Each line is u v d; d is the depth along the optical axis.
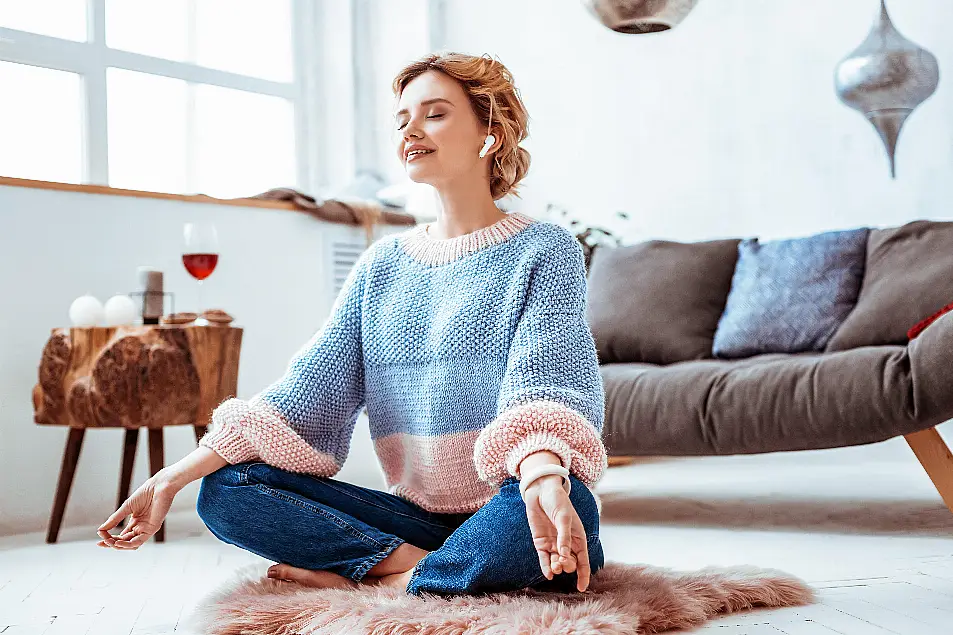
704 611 1.34
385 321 1.54
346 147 4.73
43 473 2.84
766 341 2.96
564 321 1.40
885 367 2.13
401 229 4.07
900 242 2.87
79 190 2.97
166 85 4.19
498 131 1.54
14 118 3.63
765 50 4.05
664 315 3.14
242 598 1.39
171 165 4.20
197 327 2.55
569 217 4.67
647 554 1.99
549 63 4.74
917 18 3.63
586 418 1.31
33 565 2.14
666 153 4.35
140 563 2.13
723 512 2.59
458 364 1.45
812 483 3.14
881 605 1.42
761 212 4.07
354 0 4.79
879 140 3.74
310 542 1.44
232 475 1.45
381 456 1.59
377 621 1.20
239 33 4.52
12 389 2.79
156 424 2.50
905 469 3.45
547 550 1.16
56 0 3.78
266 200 3.58
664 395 2.42
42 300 2.87
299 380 1.54
